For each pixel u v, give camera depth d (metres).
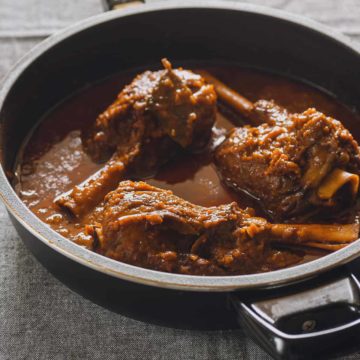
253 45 0.85
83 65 0.82
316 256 0.65
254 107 0.76
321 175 0.66
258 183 0.69
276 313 0.56
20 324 0.67
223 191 0.72
